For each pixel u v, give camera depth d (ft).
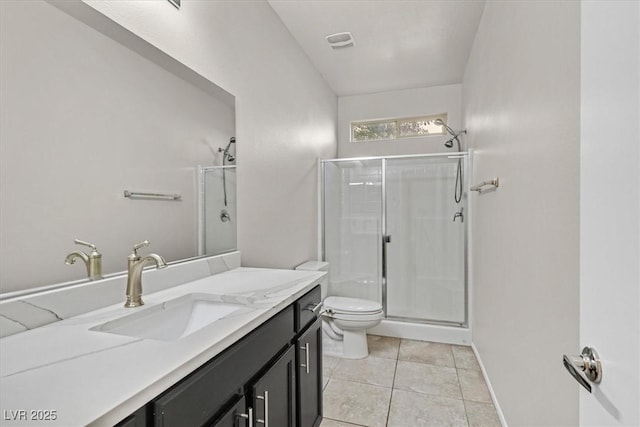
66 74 3.21
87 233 3.39
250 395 3.24
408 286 11.03
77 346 2.47
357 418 6.07
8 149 2.75
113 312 3.30
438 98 12.50
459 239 10.57
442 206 10.76
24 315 2.80
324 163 11.39
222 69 5.73
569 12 3.31
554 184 3.68
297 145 9.20
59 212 3.13
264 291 4.25
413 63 10.55
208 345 2.52
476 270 8.87
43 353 2.35
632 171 1.51
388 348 9.31
